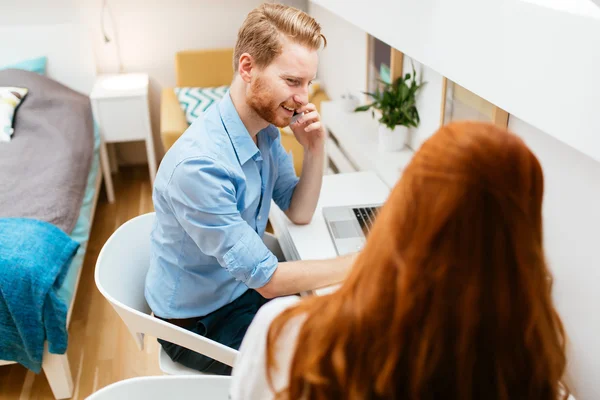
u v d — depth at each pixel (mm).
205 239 1386
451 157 558
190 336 1347
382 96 2426
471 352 586
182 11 3734
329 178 2094
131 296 1579
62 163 2697
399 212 588
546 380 635
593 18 789
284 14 1330
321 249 1653
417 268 572
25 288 1884
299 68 1333
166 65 3865
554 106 888
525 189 558
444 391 604
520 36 958
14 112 3133
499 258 562
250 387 766
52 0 3564
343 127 2545
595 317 1229
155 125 4020
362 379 616
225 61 3711
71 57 3566
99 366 2262
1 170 2578
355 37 2852
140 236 1649
